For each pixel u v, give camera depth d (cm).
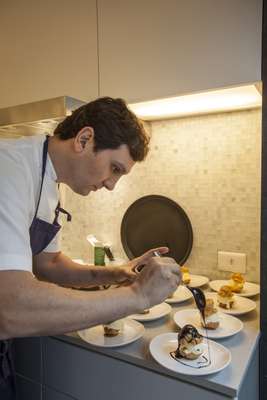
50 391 98
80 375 91
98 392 87
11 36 136
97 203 158
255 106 119
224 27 91
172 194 142
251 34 87
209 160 133
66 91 122
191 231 136
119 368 83
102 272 102
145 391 79
